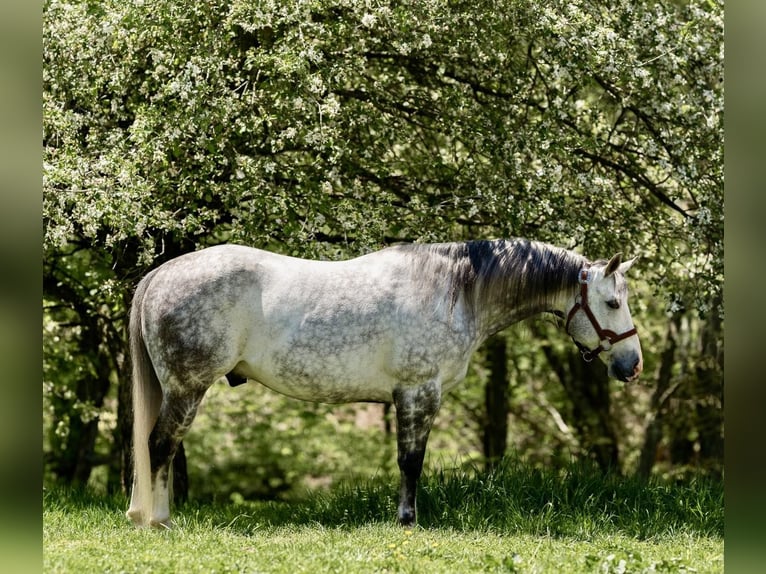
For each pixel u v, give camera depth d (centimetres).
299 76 1088
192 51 1141
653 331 2172
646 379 2194
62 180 1071
